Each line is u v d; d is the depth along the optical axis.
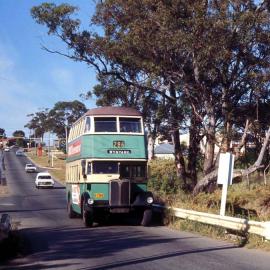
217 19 22.25
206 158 28.25
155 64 25.16
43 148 175.62
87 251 14.70
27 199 47.19
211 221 18.19
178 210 21.69
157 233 19.11
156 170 39.47
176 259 12.95
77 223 24.05
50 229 21.41
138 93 31.94
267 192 25.30
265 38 22.77
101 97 35.16
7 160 131.62
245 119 27.33
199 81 25.36
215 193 26.59
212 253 13.90
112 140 22.42
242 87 26.00
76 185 25.11
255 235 15.51
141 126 22.84
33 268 12.16
